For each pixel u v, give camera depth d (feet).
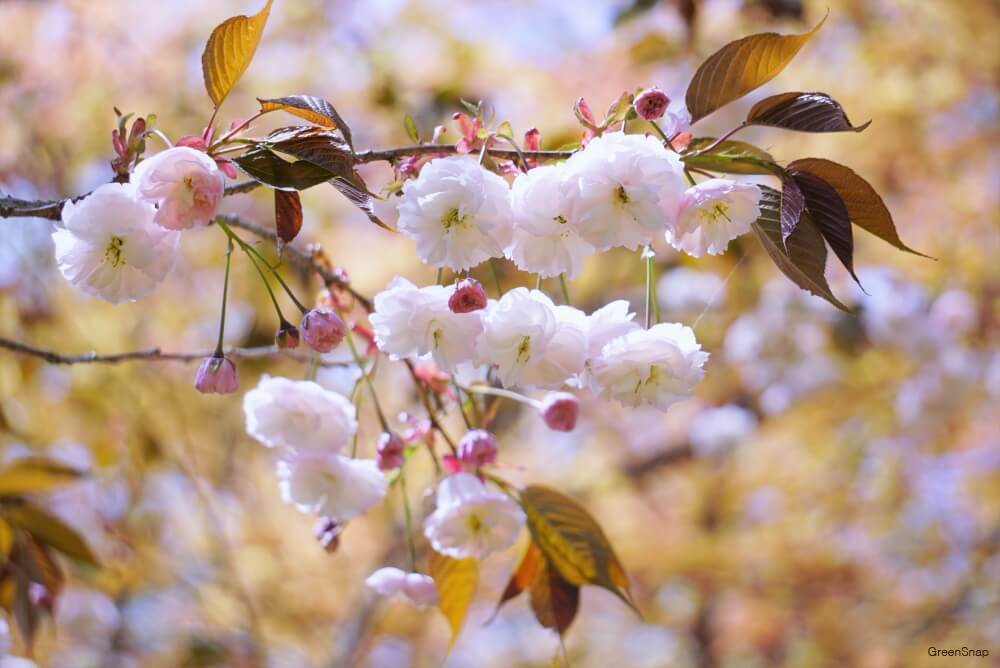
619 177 4.44
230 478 16.76
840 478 19.70
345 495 5.79
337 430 5.84
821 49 16.99
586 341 4.90
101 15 14.67
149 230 4.58
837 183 4.63
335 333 5.18
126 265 4.73
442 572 6.27
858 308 16.08
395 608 18.16
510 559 19.30
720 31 14.02
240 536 17.71
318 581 18.07
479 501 5.70
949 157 17.79
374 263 14.76
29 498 8.05
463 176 4.47
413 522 15.34
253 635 17.01
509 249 4.77
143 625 17.29
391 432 6.17
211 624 17.51
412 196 4.51
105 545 15.23
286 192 4.66
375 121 14.76
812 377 16.93
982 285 17.35
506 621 21.89
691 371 4.90
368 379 6.42
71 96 14.69
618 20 12.83
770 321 16.24
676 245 4.62
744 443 19.21
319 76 14.90
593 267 14.39
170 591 17.20
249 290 14.85
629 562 19.88
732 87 4.82
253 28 4.54
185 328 15.85
